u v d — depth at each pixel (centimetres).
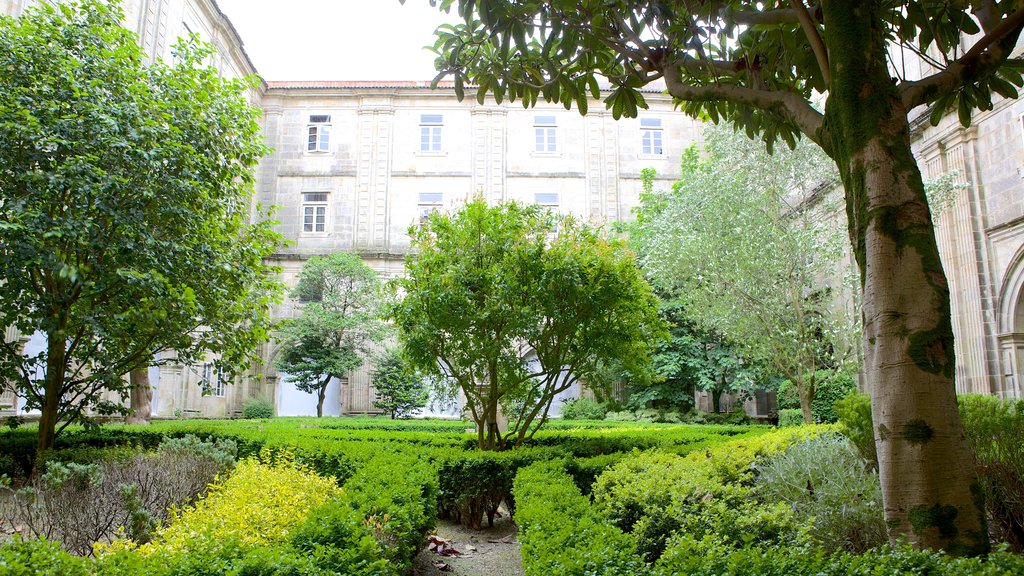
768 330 1223
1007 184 1192
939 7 480
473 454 687
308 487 469
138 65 849
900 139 316
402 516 405
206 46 920
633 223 2123
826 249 1220
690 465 527
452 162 2558
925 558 253
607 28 511
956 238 1284
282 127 2552
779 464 491
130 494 441
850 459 500
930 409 286
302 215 2516
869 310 309
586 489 627
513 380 852
